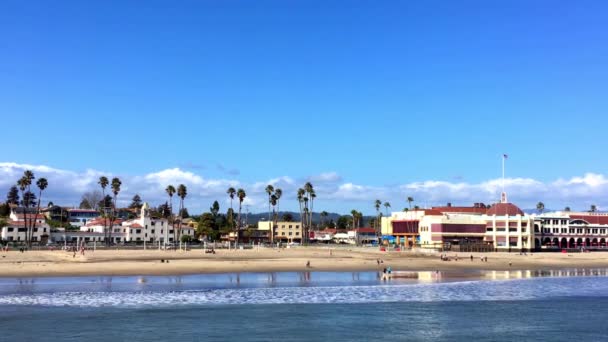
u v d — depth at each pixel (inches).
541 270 4906.5
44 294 2753.4
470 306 2549.2
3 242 6633.9
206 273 3961.6
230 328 2003.0
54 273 3695.9
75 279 3442.4
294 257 5531.5
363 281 3587.6
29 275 3595.0
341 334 1935.3
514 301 2721.5
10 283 3193.9
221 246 7253.9
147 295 2773.1
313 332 1958.7
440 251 7194.9
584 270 4936.0
